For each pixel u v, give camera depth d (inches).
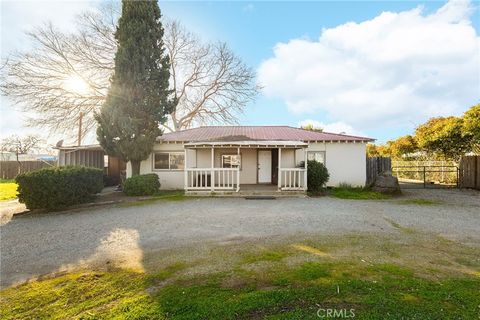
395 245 208.2
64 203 392.2
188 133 704.4
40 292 140.9
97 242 229.5
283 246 207.9
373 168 631.2
